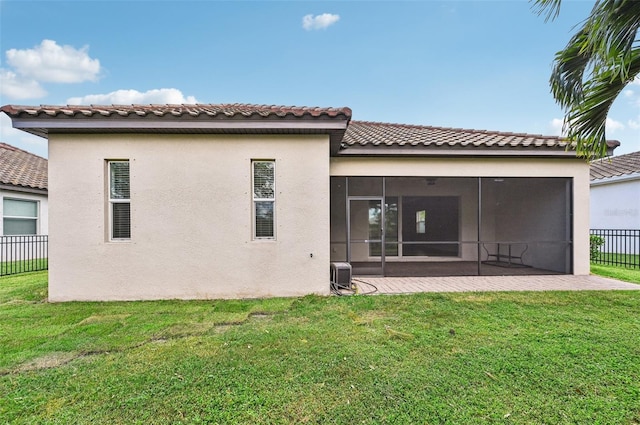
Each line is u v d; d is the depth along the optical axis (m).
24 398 2.90
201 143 6.50
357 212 10.12
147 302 6.17
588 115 4.25
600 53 3.42
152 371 3.36
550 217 9.67
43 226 13.50
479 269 8.77
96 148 6.35
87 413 2.70
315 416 2.64
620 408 2.71
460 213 11.66
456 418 2.60
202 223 6.48
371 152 8.07
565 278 8.20
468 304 5.71
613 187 14.33
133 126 6.00
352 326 4.68
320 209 6.64
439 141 8.17
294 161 6.63
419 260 11.49
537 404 2.77
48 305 5.96
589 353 3.72
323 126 6.23
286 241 6.59
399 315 5.16
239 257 6.53
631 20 3.26
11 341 4.20
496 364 3.46
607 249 13.28
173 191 6.45
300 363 3.52
